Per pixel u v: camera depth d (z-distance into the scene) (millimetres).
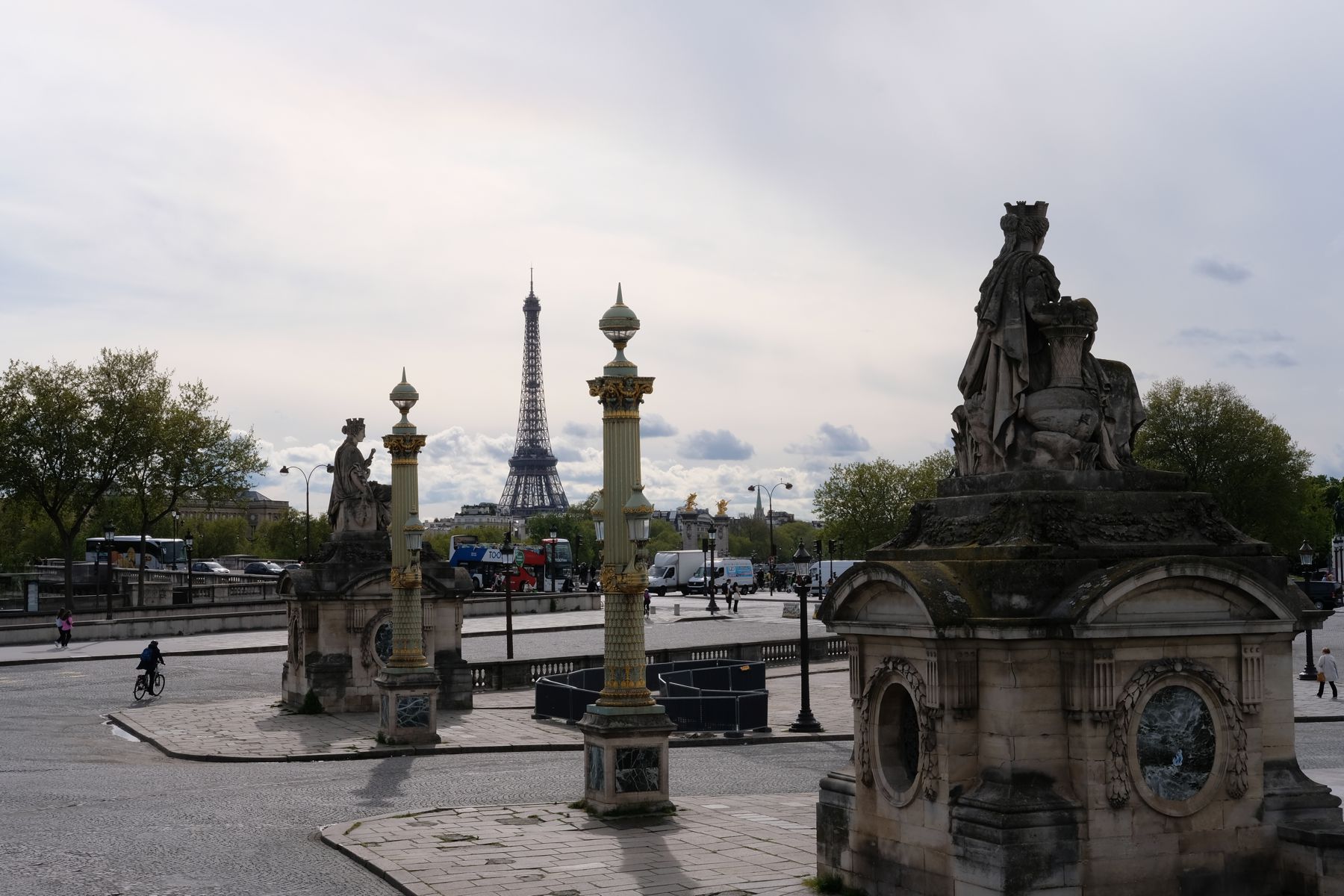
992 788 19797
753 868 24859
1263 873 20547
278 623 98938
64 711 55250
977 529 21234
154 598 122625
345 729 47750
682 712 47875
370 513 53562
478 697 59094
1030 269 22031
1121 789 19672
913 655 21125
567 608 118812
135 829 29359
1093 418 21594
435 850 26484
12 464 108438
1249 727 20703
